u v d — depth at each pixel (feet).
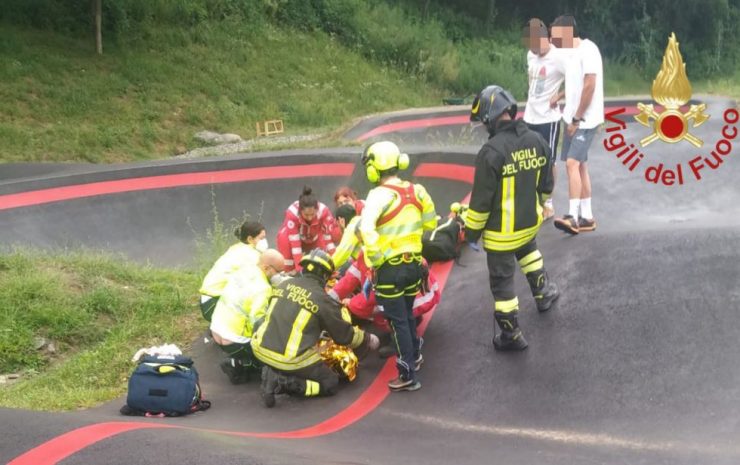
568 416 15.38
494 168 16.49
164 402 17.13
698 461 12.95
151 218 41.88
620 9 145.59
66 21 85.40
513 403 16.22
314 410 17.28
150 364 17.47
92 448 11.66
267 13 106.32
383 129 79.20
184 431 13.20
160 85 84.48
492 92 16.89
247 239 21.88
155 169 43.75
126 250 39.63
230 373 19.58
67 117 75.05
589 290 19.22
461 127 80.84
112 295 25.50
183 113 82.84
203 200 43.19
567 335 17.90
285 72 97.30
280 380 17.62
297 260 24.44
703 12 143.33
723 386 15.15
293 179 44.01
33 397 19.56
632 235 21.33
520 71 123.85
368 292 19.03
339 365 18.28
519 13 144.25
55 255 30.63
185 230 41.73
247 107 88.43
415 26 120.16
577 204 22.16
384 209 16.78
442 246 19.71
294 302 17.60
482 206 16.70
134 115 78.95
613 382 16.08
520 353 17.81
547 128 22.70
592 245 21.30
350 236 18.97
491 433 15.21
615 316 18.02
